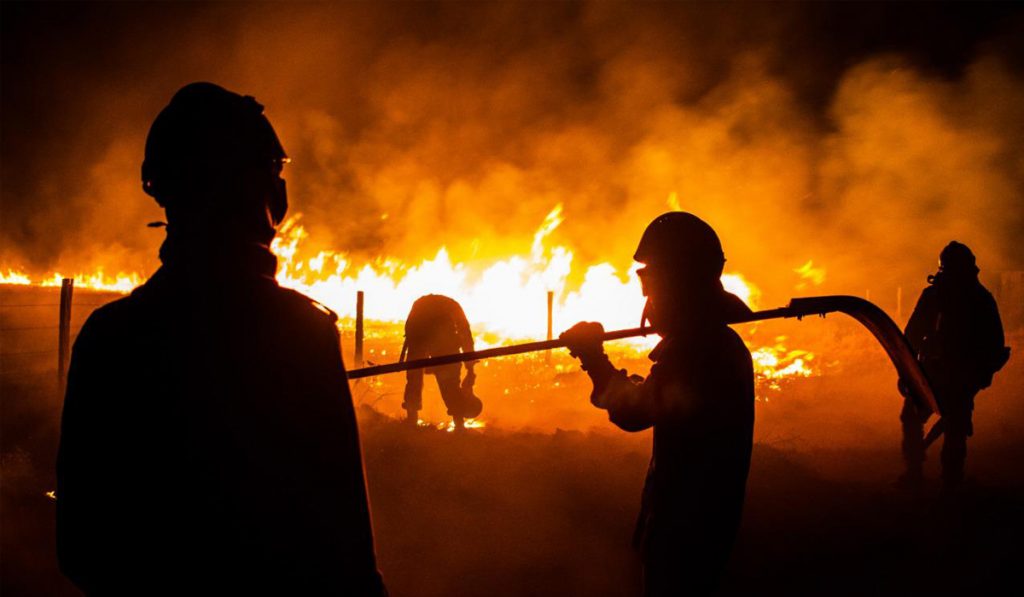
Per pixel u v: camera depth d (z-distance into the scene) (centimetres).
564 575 502
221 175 168
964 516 625
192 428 156
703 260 279
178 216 169
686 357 268
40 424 800
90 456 156
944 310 685
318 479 159
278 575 156
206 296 163
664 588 258
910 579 505
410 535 556
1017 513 633
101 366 159
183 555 154
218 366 158
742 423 267
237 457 156
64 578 463
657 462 273
